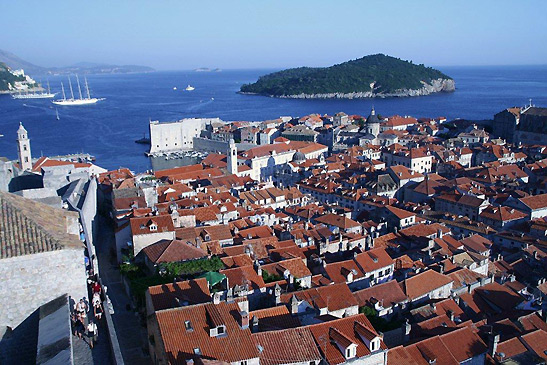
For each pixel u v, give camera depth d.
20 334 55.28
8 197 62.19
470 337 92.69
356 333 78.06
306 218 180.12
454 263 136.00
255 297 97.81
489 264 142.75
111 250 136.00
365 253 127.00
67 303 54.38
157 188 187.75
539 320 107.56
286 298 94.00
